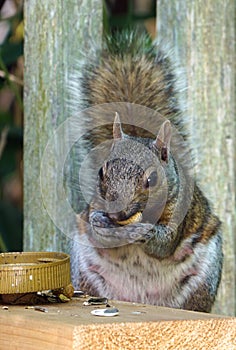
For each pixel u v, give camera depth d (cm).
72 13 758
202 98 801
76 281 723
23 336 460
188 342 457
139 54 817
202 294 737
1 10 1089
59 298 524
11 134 1068
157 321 450
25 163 764
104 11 870
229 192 805
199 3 795
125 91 804
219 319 465
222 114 803
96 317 460
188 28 799
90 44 770
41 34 755
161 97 806
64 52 754
